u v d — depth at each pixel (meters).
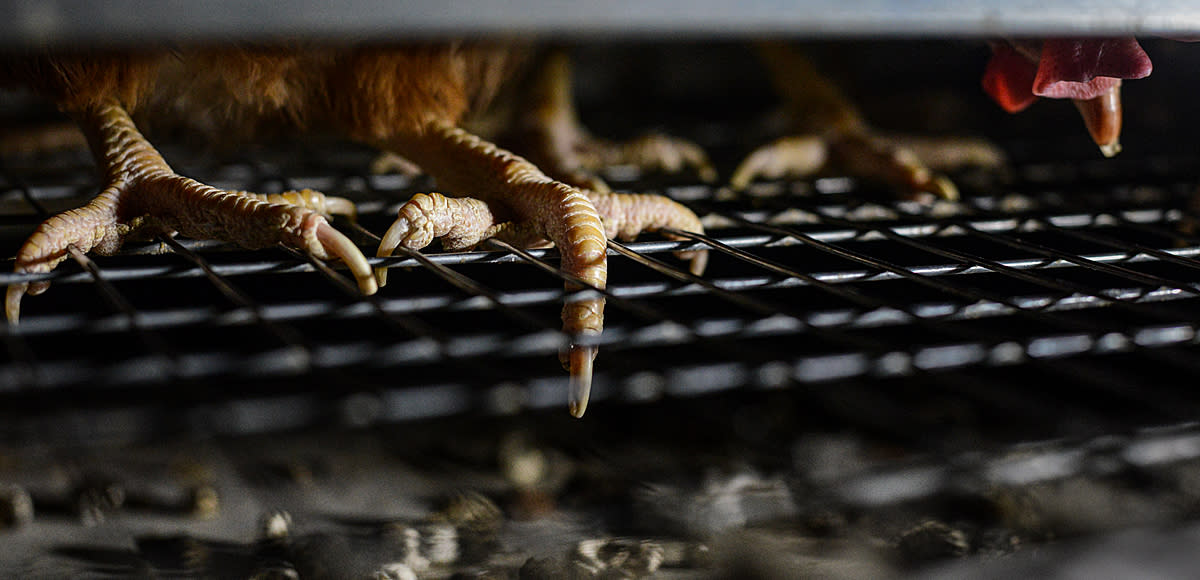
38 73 0.51
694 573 0.51
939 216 0.58
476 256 0.46
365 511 0.57
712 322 0.45
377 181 0.64
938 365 0.50
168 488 0.58
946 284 0.46
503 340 0.47
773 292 0.68
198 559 0.52
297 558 0.52
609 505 0.57
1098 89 0.52
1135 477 0.56
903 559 0.51
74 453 0.61
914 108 1.03
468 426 0.66
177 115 0.60
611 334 0.51
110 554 0.53
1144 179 0.74
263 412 0.65
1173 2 0.45
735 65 1.21
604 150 0.72
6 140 0.74
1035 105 0.99
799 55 0.75
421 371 0.68
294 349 0.51
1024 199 0.64
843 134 0.70
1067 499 0.54
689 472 0.60
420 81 0.54
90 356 0.67
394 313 0.48
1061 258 0.49
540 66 0.70
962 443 0.61
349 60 0.54
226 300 0.68
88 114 0.51
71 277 0.45
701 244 0.49
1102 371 0.66
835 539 0.53
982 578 0.42
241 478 0.60
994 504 0.54
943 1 0.43
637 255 0.47
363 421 0.65
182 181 0.48
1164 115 0.85
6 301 0.46
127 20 0.38
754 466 0.61
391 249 0.47
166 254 0.52
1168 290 0.46
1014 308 0.45
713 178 0.74
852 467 0.61
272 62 0.53
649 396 0.63
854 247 0.67
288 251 0.47
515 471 0.61
